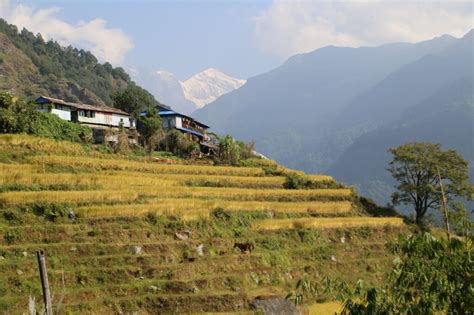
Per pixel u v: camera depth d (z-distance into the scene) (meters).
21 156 49.62
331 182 66.94
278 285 42.16
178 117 81.81
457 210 62.78
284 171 68.88
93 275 35.25
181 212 46.72
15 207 40.47
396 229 57.59
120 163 55.06
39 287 32.34
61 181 46.31
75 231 39.91
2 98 56.00
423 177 66.06
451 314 11.47
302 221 52.19
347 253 50.56
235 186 59.50
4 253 34.97
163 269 37.69
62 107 68.75
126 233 41.50
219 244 44.59
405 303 11.98
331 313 36.50
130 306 32.97
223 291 37.59
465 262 11.43
